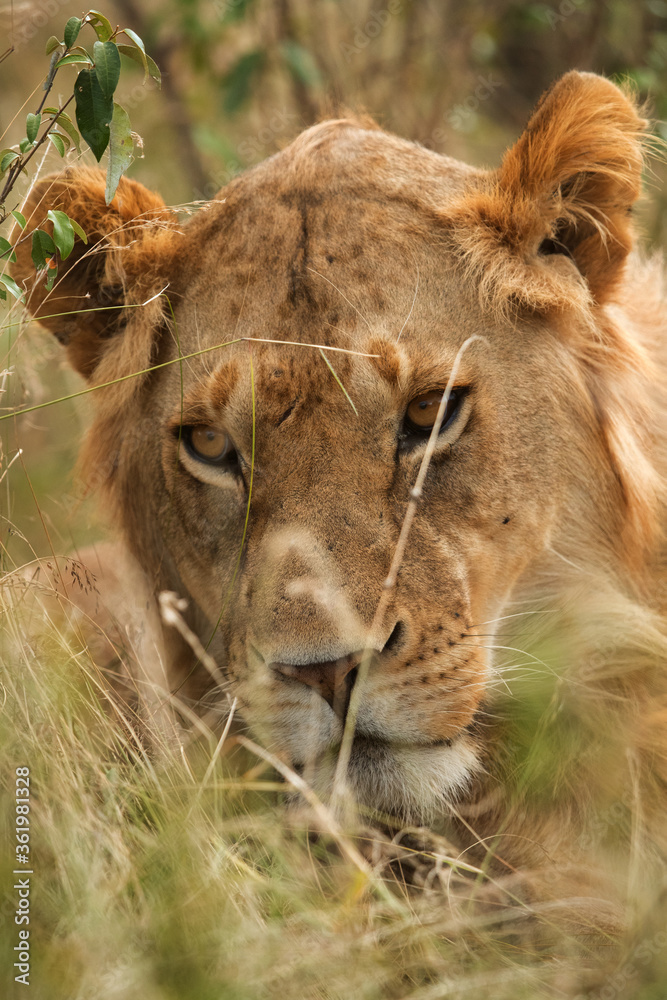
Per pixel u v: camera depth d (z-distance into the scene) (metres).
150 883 4.96
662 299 7.64
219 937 4.71
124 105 10.92
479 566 5.93
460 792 6.10
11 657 5.95
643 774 6.11
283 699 5.49
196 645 5.82
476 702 5.89
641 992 4.75
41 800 5.30
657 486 6.60
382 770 5.62
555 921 5.45
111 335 6.88
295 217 6.02
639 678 6.34
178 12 11.57
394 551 5.55
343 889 5.50
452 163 6.64
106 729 6.02
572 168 6.23
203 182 12.27
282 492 5.64
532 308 6.20
